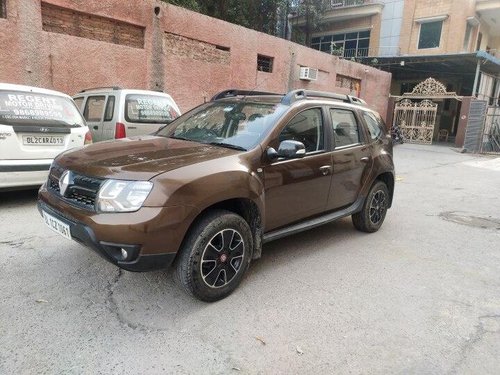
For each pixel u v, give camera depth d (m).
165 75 11.16
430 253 4.83
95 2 9.38
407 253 4.78
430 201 7.92
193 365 2.57
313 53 16.66
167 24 10.94
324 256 4.53
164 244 2.91
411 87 27.38
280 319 3.15
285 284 3.76
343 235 5.33
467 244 5.25
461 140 20.64
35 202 5.88
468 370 2.66
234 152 3.55
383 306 3.46
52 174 3.53
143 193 2.88
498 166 14.44
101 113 7.34
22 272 3.65
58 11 8.98
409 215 6.69
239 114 4.23
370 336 3.00
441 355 2.81
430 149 19.67
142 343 2.75
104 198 2.89
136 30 10.46
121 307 3.17
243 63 13.52
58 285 3.45
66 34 9.14
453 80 26.67
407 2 26.48
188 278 3.12
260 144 3.70
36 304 3.14
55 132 5.56
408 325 3.18
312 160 4.20
